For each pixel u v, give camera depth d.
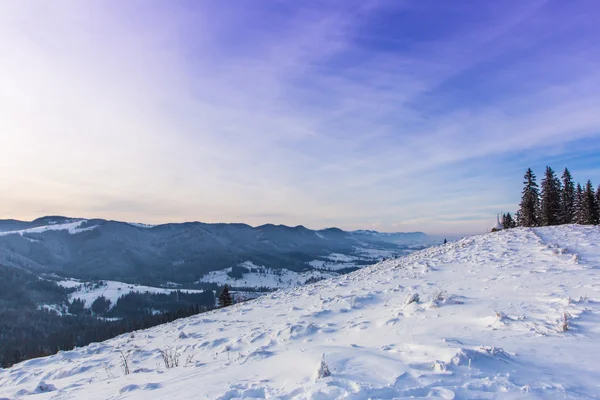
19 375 10.13
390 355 5.51
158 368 8.29
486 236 28.92
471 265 16.67
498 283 11.62
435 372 4.34
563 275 11.41
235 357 7.88
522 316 7.11
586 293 8.76
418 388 3.71
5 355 89.31
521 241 22.38
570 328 6.12
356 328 8.80
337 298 13.95
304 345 7.99
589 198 44.56
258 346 8.94
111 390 6.02
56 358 12.09
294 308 14.42
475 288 11.41
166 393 5.10
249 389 4.48
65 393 6.49
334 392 3.70
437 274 15.88
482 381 3.93
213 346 10.08
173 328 15.46
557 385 3.80
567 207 50.53
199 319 16.75
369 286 16.25
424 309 9.22
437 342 5.96
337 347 6.48
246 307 18.72
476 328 6.88
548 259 15.12
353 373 4.55
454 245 28.09
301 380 4.60
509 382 3.90
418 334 7.03
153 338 13.62
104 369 9.37
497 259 17.11
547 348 5.26
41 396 6.50
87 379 8.22
